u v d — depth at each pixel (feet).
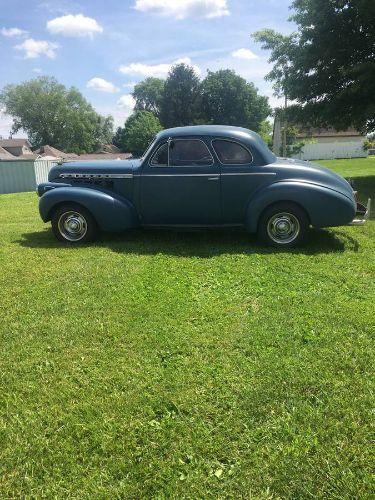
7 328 12.86
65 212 22.53
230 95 247.09
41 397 9.67
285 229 20.74
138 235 24.16
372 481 7.25
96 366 10.80
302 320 12.81
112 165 22.44
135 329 12.55
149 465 7.75
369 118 53.47
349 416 8.71
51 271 18.02
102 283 16.25
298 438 8.20
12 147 234.58
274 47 57.36
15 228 27.81
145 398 9.46
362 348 11.16
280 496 7.10
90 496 7.19
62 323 13.03
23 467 7.80
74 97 293.23
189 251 20.63
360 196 38.99
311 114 57.88
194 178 20.86
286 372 10.16
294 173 20.42
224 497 7.13
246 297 14.85
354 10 47.32
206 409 9.06
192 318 13.24
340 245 21.40
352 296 14.78
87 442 8.32
